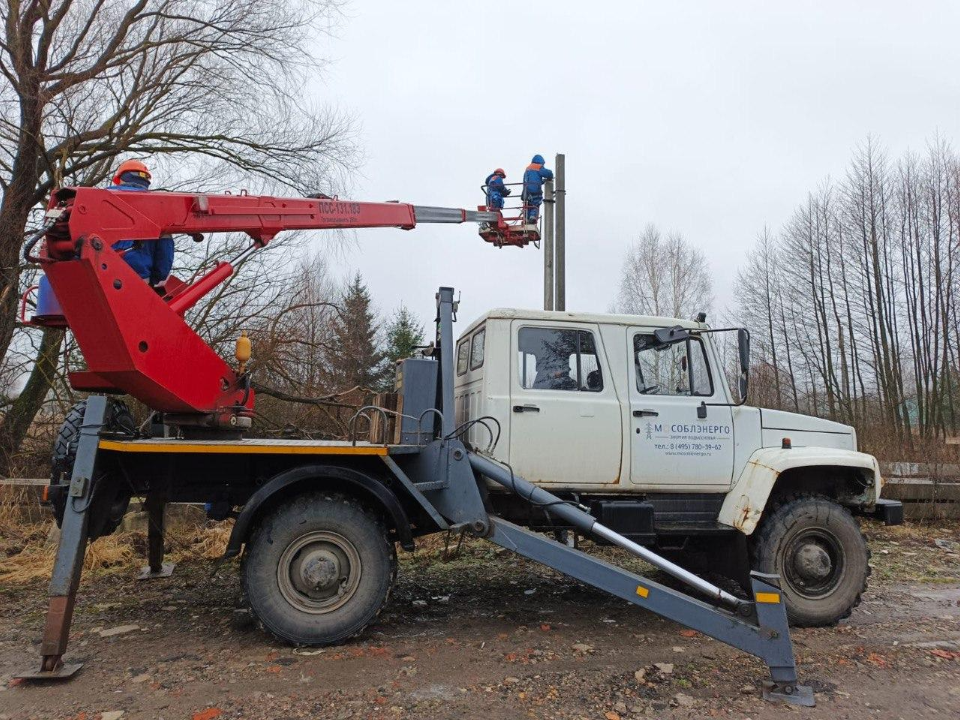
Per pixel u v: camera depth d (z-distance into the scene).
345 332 12.71
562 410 5.07
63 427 4.51
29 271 10.79
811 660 4.26
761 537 5.04
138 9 11.79
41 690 3.66
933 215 24.95
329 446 4.45
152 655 4.18
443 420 4.73
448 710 3.45
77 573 3.95
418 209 6.39
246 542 4.43
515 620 5.06
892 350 25.05
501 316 5.15
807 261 27.23
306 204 5.44
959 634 4.86
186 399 4.52
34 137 10.52
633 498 5.21
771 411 5.44
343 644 4.39
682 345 5.42
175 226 4.52
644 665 4.11
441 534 7.91
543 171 10.21
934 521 9.90
